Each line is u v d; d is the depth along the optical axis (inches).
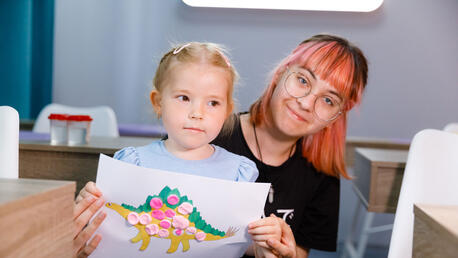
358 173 69.7
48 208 20.6
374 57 108.7
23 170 52.0
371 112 109.7
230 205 28.1
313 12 108.6
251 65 111.0
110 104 116.7
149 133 103.3
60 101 117.3
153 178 27.7
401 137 109.7
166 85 30.6
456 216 23.5
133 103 116.3
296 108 37.5
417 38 107.8
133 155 32.8
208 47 32.0
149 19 114.0
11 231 17.8
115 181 27.9
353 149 98.3
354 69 37.4
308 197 42.2
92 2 114.9
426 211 24.5
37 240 19.7
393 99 109.3
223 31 111.6
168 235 28.2
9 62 109.3
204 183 27.7
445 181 35.6
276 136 39.8
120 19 114.7
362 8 104.4
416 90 108.9
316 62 36.9
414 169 35.7
